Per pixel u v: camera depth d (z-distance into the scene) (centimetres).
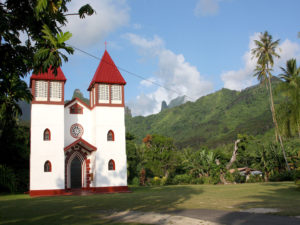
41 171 3116
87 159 3516
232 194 2377
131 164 6266
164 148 7256
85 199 2405
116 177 3325
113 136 3412
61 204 2066
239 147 6844
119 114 3475
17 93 1318
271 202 1752
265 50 5169
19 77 1320
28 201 2378
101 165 3306
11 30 1250
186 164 6269
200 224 1178
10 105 1384
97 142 3341
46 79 3259
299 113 2398
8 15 1178
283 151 4903
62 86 3331
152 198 2286
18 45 1275
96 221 1348
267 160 5462
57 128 3234
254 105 18888
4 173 3228
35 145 3145
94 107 3456
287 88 2534
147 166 6869
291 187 2798
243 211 1447
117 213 1582
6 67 1273
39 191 3070
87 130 3553
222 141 13800
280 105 2683
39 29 1230
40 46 1211
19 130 3916
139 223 1256
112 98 3491
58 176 3148
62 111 3284
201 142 15588
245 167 6412
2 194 3300
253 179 5181
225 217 1301
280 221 1166
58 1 1177
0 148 3634
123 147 3416
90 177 3478
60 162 3180
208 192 2692
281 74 3319
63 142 3231
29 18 1215
